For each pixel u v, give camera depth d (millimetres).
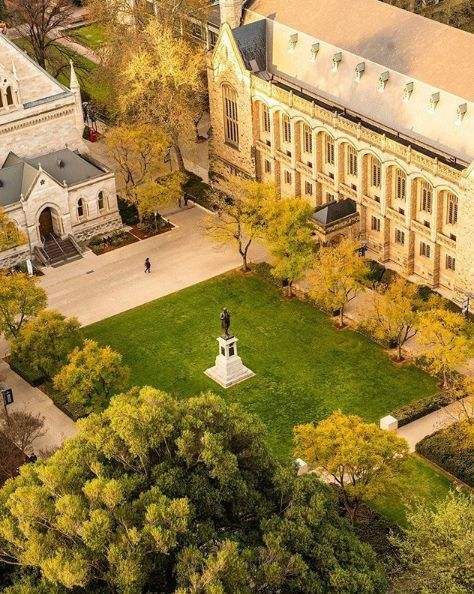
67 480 85938
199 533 82875
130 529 80062
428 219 141625
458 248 137500
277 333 140750
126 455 88062
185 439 87125
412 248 146750
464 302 138500
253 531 86250
